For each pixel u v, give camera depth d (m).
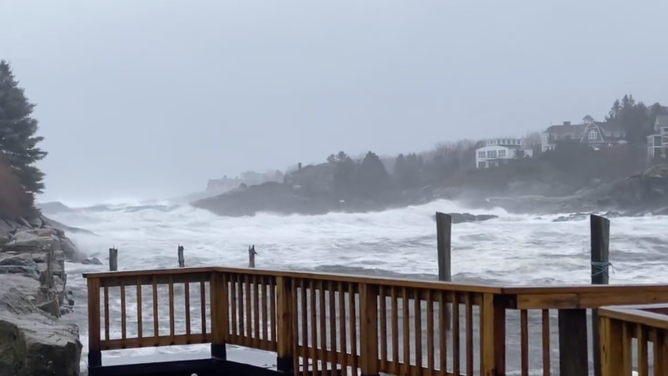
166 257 41.41
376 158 140.00
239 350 8.55
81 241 47.91
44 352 7.07
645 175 85.38
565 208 94.19
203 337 8.17
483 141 145.75
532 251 35.97
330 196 135.75
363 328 6.41
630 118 137.50
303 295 7.11
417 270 31.03
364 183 137.00
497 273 28.31
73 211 96.69
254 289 7.71
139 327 8.01
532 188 122.12
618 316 3.87
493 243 40.97
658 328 3.65
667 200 81.25
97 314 7.85
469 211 89.25
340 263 35.41
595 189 105.25
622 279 25.56
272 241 51.25
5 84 55.16
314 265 34.75
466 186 127.69
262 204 132.00
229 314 8.16
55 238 36.88
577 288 5.20
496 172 129.75
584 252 34.94
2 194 46.94
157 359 8.11
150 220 77.50
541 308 5.18
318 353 7.00
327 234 57.66
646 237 41.50
